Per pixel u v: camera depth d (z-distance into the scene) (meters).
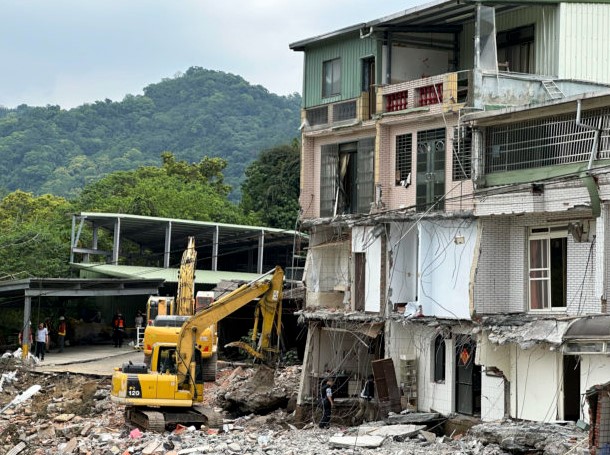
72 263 61.12
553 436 24.48
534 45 31.86
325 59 37.97
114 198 76.94
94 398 40.97
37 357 50.81
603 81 31.61
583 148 27.23
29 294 49.88
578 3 31.27
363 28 35.38
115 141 182.12
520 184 28.59
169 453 28.23
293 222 77.19
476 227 30.58
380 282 34.28
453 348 31.97
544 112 28.03
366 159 35.88
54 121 183.62
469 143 31.17
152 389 33.88
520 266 30.00
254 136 177.12
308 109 38.44
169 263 67.31
